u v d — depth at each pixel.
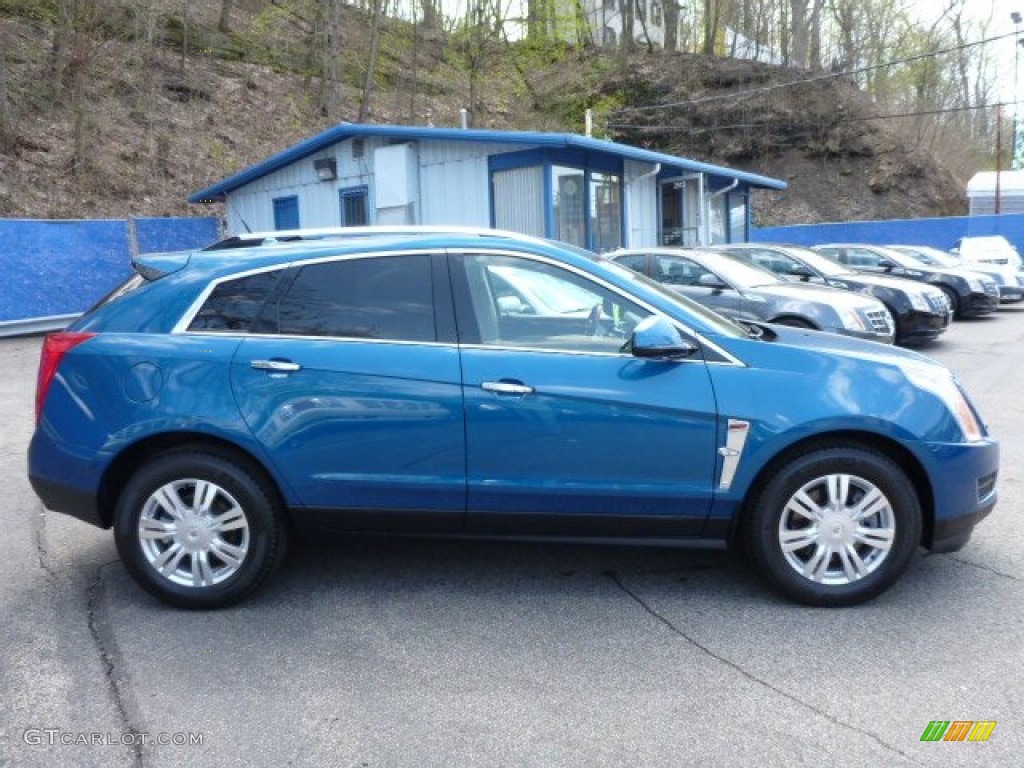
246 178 18.11
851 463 4.02
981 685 3.42
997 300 17.92
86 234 16.78
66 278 16.50
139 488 4.18
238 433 4.11
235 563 4.20
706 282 11.47
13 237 15.71
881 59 41.16
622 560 4.82
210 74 27.56
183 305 4.31
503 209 15.27
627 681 3.51
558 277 4.25
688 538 4.16
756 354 4.11
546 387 4.04
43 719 3.30
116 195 21.30
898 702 3.31
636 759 2.99
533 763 2.97
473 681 3.54
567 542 4.21
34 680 3.59
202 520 4.20
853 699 3.34
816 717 3.22
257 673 3.63
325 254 4.33
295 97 28.88
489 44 34.09
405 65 34.28
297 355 4.14
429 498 4.14
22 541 5.25
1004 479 6.21
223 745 3.12
